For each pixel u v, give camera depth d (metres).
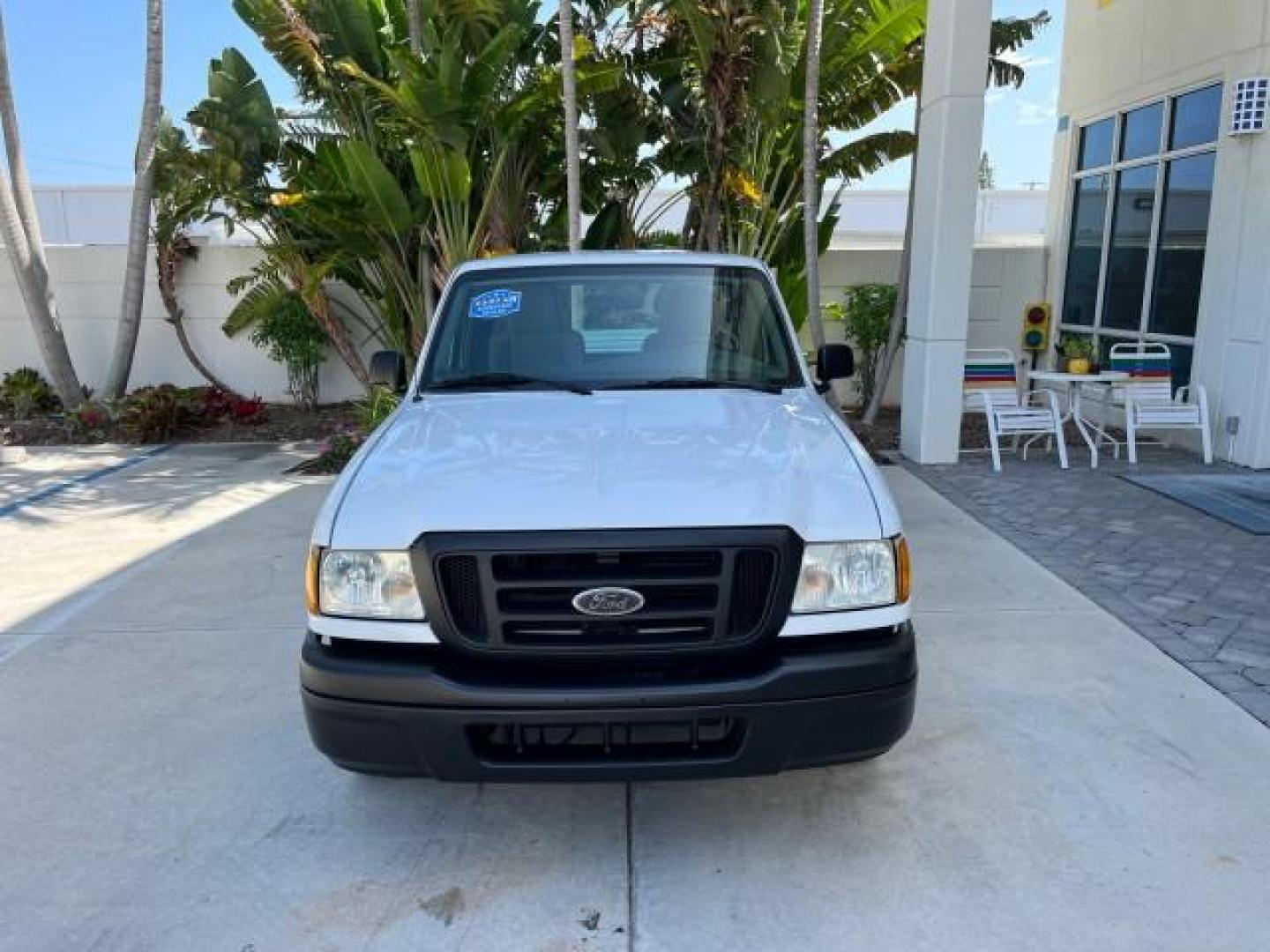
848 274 11.84
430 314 10.10
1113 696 4.00
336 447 8.78
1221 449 8.42
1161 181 9.28
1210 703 3.93
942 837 3.06
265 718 3.95
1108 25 10.14
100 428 10.62
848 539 2.77
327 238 10.12
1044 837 3.05
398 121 8.55
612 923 2.71
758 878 2.89
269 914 2.76
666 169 10.73
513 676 2.65
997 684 4.12
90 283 12.12
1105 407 8.83
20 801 3.35
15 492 7.92
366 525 2.78
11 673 4.41
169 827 3.19
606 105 9.86
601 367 4.05
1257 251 7.87
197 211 11.03
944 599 5.13
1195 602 5.04
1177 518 6.62
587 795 3.36
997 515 6.79
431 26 9.05
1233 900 2.75
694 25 8.30
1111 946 2.58
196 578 5.69
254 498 7.66
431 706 2.63
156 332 12.27
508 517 2.68
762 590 2.70
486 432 3.33
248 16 9.04
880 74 9.70
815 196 9.08
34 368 12.39
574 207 8.76
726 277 4.43
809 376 4.23
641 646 2.65
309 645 2.81
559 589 2.64
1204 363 8.61
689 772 2.69
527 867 2.96
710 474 2.88
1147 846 3.00
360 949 2.62
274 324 11.36
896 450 9.27
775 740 2.67
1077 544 6.07
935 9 8.16
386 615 2.72
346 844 3.09
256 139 9.89
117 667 4.45
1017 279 11.61
